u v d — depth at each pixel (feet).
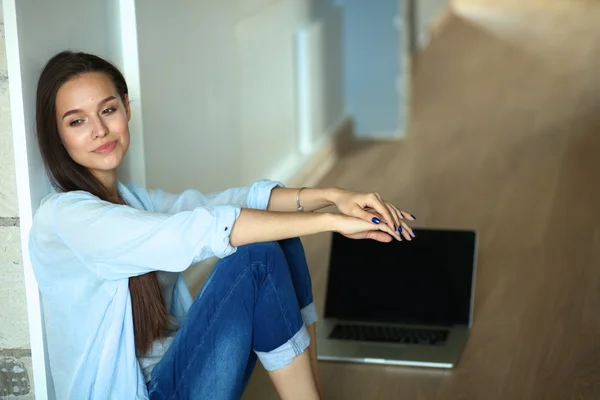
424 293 10.36
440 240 10.41
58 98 6.35
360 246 10.51
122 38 8.55
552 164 16.61
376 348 9.63
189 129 11.33
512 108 20.57
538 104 20.81
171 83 10.73
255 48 13.79
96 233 6.24
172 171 10.85
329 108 17.57
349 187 15.79
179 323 7.29
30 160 6.57
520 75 23.57
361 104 18.89
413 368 9.29
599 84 22.25
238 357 6.46
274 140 14.92
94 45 7.94
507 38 28.09
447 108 20.86
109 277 6.35
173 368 6.43
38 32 6.72
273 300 6.46
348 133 18.49
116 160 6.61
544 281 11.57
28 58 6.55
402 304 10.37
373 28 18.53
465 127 19.31
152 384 6.49
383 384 9.00
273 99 14.75
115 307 6.43
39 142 6.51
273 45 14.66
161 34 10.41
